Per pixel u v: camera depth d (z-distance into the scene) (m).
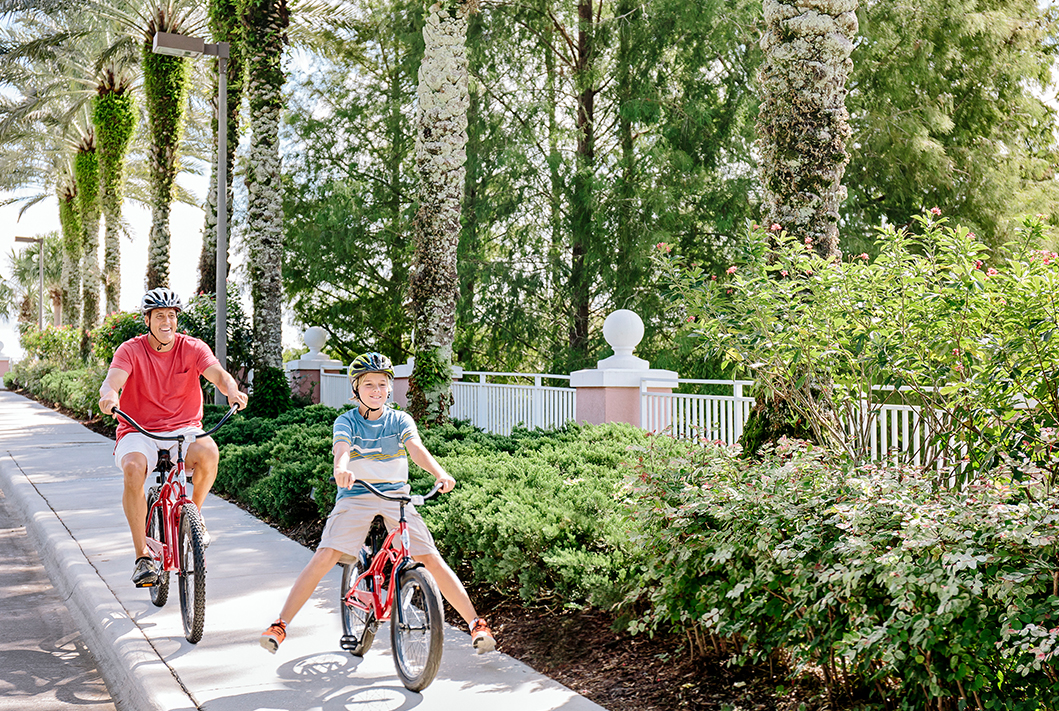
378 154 27.36
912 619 3.51
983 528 3.67
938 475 5.38
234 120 21.83
